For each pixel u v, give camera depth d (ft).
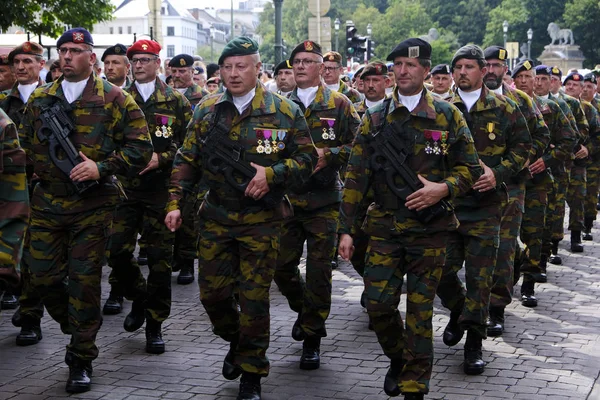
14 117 32.73
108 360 27.04
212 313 23.63
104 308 33.06
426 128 21.99
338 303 35.14
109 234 24.48
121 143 24.70
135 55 30.07
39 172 24.14
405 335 22.20
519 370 26.32
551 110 35.47
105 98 24.31
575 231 48.08
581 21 323.37
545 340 29.71
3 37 72.54
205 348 28.45
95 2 76.18
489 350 28.43
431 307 22.04
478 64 26.84
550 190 36.73
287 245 27.12
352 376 25.68
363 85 36.50
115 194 24.58
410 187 21.79
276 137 22.86
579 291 37.91
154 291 27.73
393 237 22.13
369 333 30.40
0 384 24.84
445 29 405.80
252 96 22.98
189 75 42.19
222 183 22.74
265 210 22.88
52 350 28.37
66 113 24.08
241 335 23.08
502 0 387.55
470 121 27.02
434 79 40.88
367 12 412.16
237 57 22.47
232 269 23.29
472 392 24.27
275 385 24.82
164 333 30.27
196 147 23.38
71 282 24.08
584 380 25.41
